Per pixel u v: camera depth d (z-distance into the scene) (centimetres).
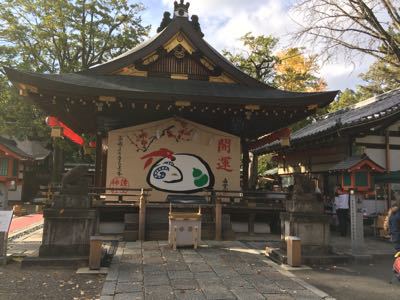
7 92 2627
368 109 1805
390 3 1485
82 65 2867
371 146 1534
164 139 1404
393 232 745
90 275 720
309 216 891
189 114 1397
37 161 3167
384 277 745
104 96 1159
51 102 1232
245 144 1524
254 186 2450
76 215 820
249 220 1293
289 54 2427
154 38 1459
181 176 1395
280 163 2386
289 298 596
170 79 1418
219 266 796
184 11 1424
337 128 1447
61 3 2658
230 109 1284
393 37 1540
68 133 1448
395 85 2411
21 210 2020
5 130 2669
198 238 983
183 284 661
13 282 668
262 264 827
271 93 1362
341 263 866
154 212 1200
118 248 970
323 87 2648
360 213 933
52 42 2819
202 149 1424
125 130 1385
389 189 1493
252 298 593
